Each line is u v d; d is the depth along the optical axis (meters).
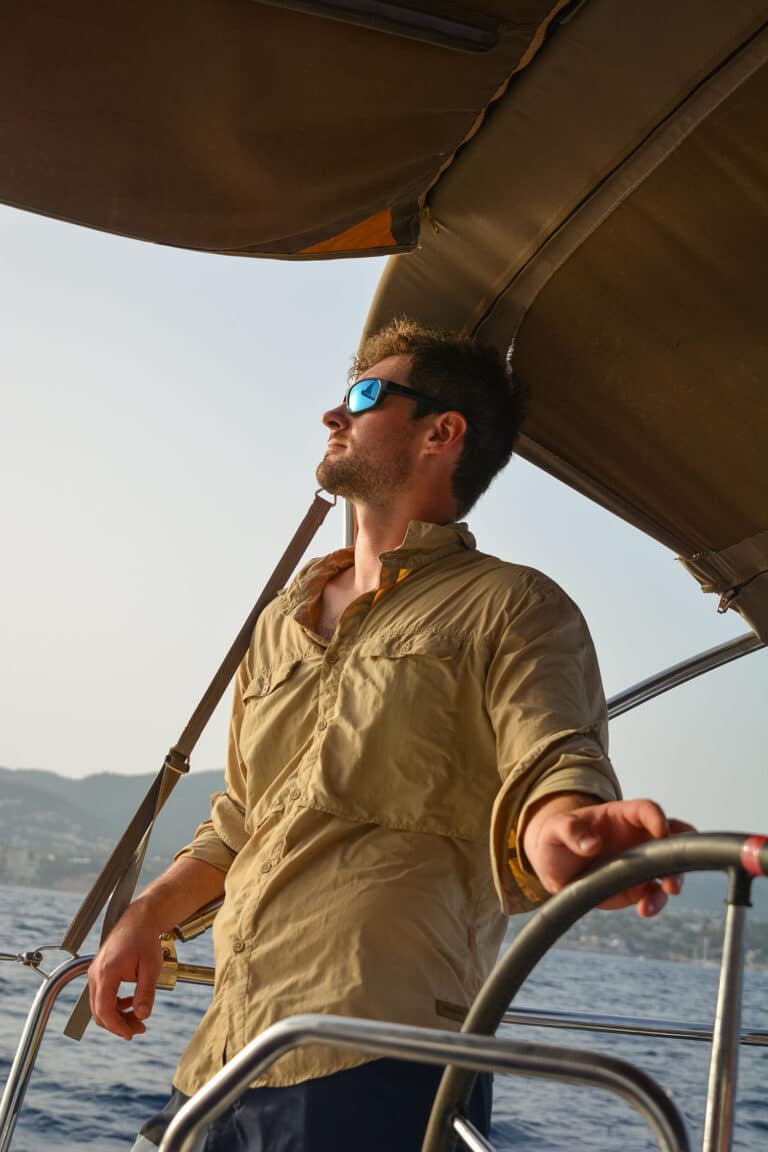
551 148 1.93
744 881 0.79
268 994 1.42
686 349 2.24
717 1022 0.78
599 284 2.20
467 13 1.59
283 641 1.83
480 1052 0.83
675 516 2.62
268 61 1.58
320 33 1.55
